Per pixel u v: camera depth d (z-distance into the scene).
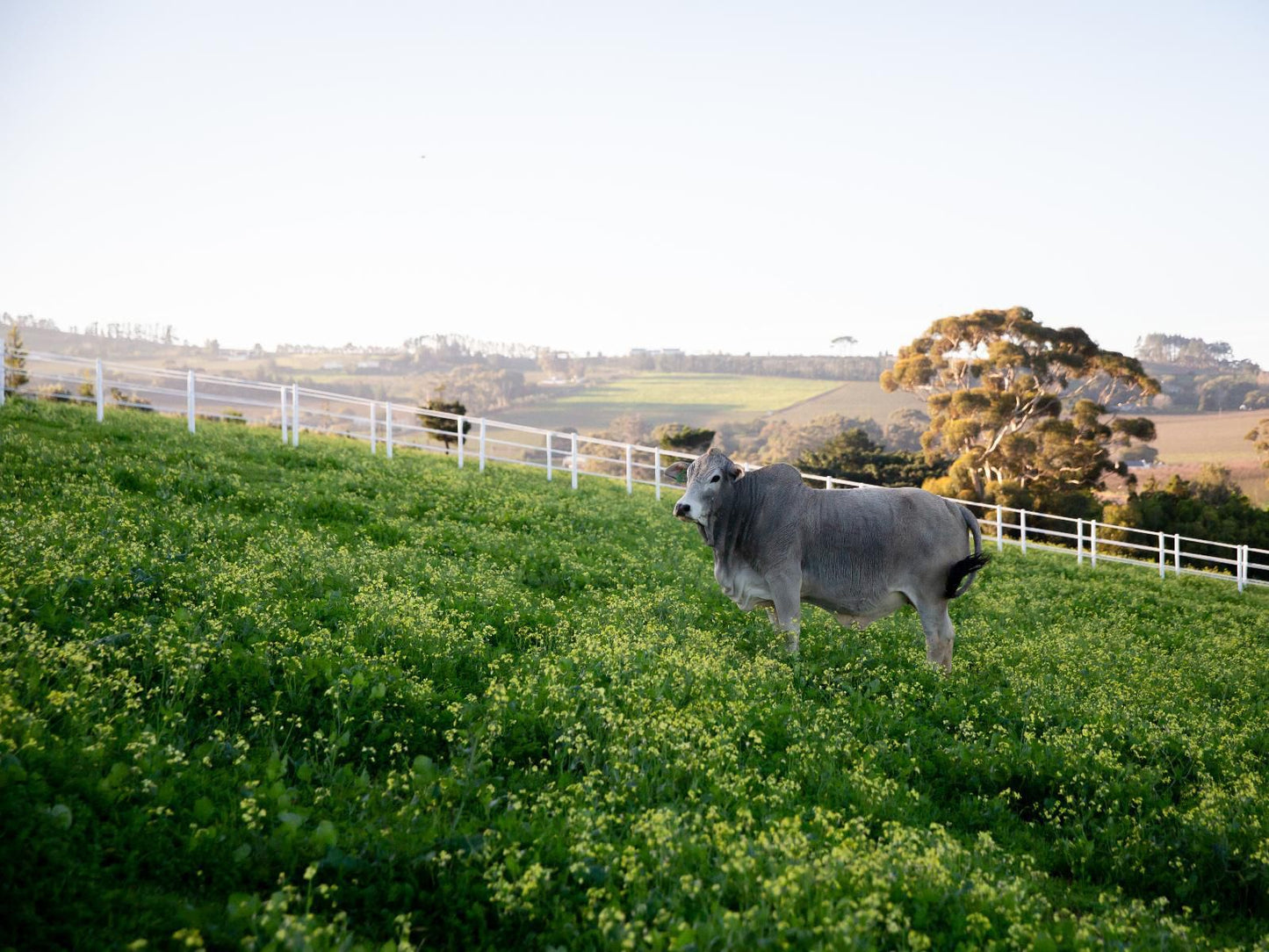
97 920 4.49
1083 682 11.21
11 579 8.09
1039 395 60.53
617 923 4.64
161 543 11.08
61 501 12.55
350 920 4.89
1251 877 6.38
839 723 8.17
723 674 8.82
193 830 5.24
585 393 173.38
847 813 6.63
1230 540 49.78
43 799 5.11
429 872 5.22
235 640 8.01
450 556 14.06
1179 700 11.11
